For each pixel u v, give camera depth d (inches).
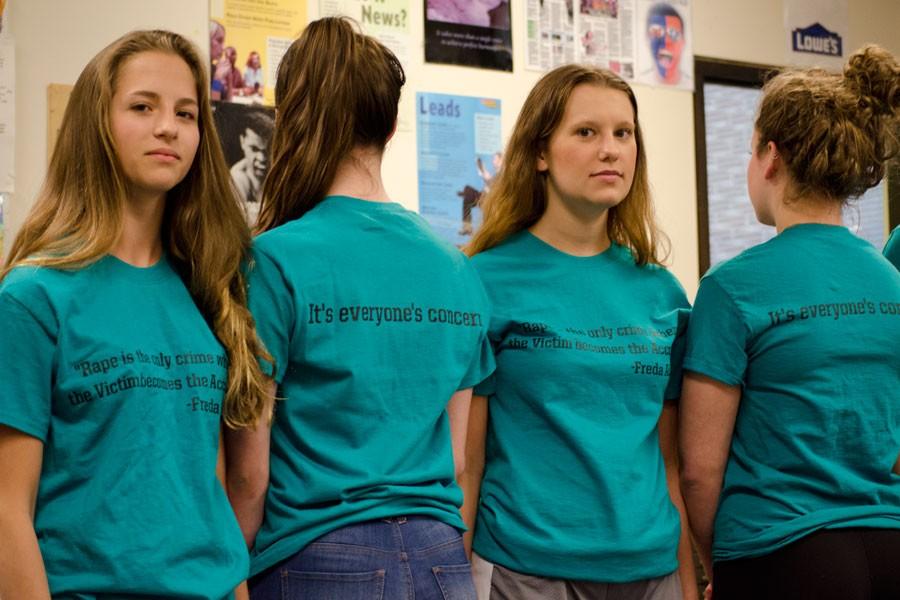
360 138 60.1
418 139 125.3
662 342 68.8
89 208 52.5
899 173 134.4
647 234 73.0
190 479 51.9
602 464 64.4
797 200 67.3
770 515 63.7
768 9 153.1
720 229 147.6
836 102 65.5
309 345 55.7
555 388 65.7
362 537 53.4
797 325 63.9
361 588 52.6
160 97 53.9
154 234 56.2
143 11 111.3
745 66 149.9
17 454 48.3
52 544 48.8
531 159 71.0
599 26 138.6
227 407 54.8
